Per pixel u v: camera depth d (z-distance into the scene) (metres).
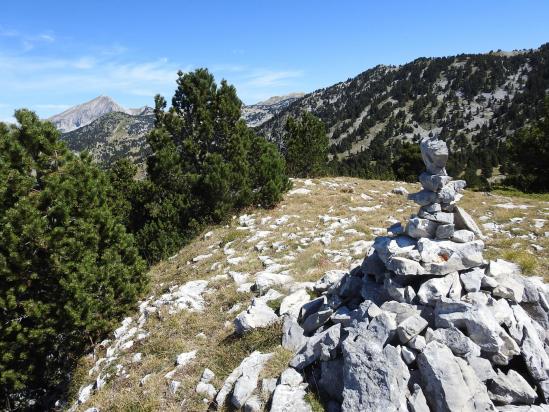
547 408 7.15
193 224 24.98
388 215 23.20
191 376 10.54
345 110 199.50
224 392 9.33
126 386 11.20
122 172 30.03
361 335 8.33
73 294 13.60
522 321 8.55
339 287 11.06
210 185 24.91
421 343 7.90
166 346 12.49
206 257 20.16
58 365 15.12
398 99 189.50
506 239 16.59
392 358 7.65
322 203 27.27
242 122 28.66
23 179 14.06
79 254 14.38
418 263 9.06
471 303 8.45
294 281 14.58
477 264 9.18
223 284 15.80
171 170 26.20
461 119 159.38
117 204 26.41
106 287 15.02
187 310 14.36
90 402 11.10
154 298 16.98
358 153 146.88
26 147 15.23
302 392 8.41
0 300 12.91
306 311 11.21
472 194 28.27
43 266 13.80
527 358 7.89
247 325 11.52
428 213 9.52
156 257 23.52
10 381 13.56
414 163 61.12
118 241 16.61
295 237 20.11
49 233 13.55
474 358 7.70
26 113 15.38
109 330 15.47
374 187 33.50
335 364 8.58
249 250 19.59
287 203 27.70
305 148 40.66
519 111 147.88
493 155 109.88
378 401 7.20
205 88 27.61
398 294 9.15
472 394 7.11
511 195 33.19
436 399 7.14
